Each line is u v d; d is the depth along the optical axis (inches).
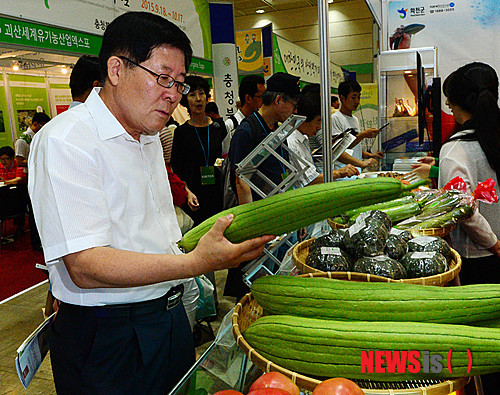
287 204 37.8
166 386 49.4
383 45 240.7
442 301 36.0
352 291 37.4
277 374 30.6
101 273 36.7
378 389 31.6
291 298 38.4
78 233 37.5
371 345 33.3
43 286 162.7
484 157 75.6
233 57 191.9
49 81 325.4
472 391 39.8
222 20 186.9
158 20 39.7
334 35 459.2
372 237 53.4
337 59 462.6
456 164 76.0
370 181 39.5
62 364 47.6
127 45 39.0
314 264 52.6
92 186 39.9
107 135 42.9
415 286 38.1
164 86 39.9
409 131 197.5
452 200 68.1
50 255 38.2
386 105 201.3
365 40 448.5
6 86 293.1
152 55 38.9
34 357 48.9
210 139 132.4
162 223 50.7
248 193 89.0
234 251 36.7
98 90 45.7
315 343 34.4
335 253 52.8
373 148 254.1
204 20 176.7
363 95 270.4
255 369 38.3
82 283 38.4
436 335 32.9
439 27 231.0
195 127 132.2
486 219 79.6
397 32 236.5
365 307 36.6
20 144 250.1
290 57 205.3
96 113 43.1
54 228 37.9
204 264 37.1
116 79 40.4
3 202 212.7
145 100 40.2
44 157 39.5
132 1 129.0
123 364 46.4
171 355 49.8
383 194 39.2
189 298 77.0
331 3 453.4
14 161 241.3
